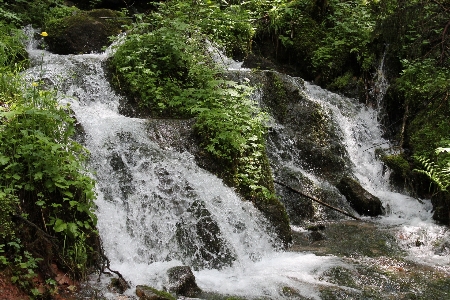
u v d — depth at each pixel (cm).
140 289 449
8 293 392
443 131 873
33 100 534
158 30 872
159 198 582
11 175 461
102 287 459
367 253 620
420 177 840
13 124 489
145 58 839
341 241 661
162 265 520
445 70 962
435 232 689
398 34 935
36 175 461
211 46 997
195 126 689
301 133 923
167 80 822
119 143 625
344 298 482
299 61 1169
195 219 575
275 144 880
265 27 1202
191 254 555
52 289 429
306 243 659
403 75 1028
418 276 546
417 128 932
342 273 544
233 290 489
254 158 694
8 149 477
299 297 480
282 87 950
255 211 637
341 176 876
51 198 481
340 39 1162
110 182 583
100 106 773
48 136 503
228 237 580
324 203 759
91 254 489
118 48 877
